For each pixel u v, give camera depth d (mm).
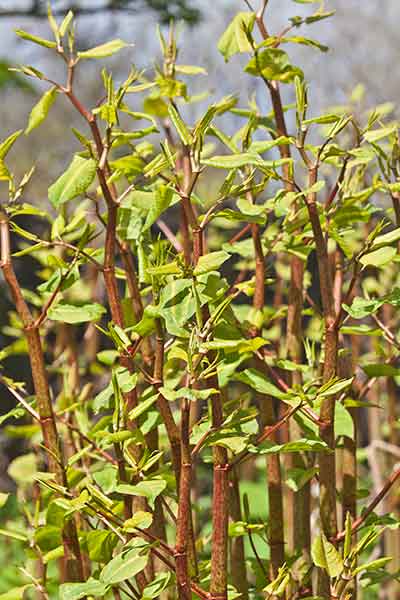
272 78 1889
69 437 2166
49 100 1709
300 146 1704
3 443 3957
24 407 1830
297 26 1915
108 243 1739
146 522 1600
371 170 2201
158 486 1595
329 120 1705
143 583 1756
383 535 2643
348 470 1952
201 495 4652
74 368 2338
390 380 2619
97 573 1747
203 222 1642
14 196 1821
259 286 1898
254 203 1849
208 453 2441
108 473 1699
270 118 1980
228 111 1971
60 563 2072
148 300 2328
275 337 2248
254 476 5020
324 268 1715
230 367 1757
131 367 1727
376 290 2270
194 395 1542
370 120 1749
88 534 1699
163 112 2041
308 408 1752
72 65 1718
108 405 1753
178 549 1605
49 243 1793
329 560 1668
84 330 3652
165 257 1721
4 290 4605
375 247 1710
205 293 1626
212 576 1634
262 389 1691
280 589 1725
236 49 1880
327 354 1717
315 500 2387
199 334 1598
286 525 2189
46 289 1837
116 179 1752
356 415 1973
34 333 1786
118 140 1783
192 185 1634
